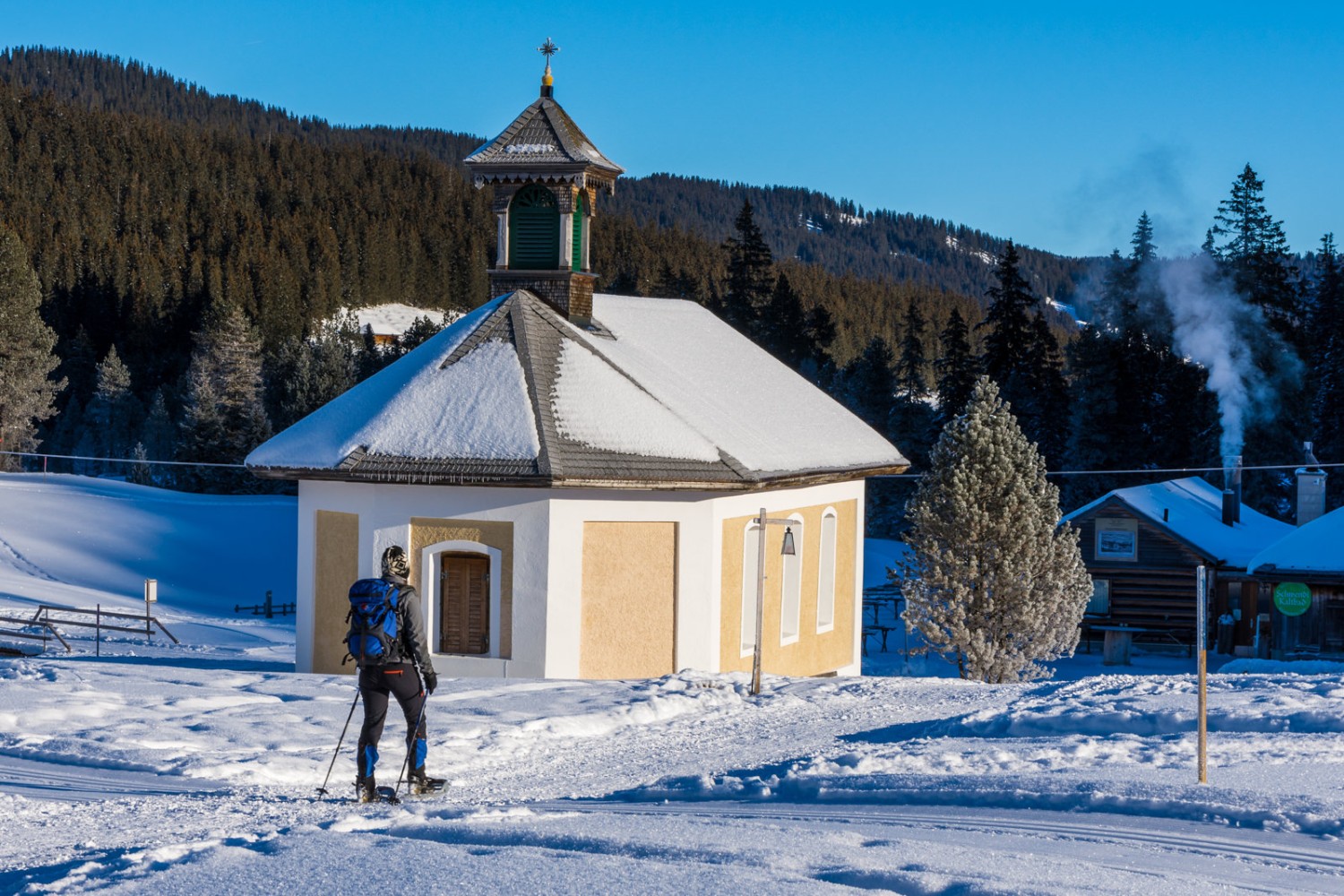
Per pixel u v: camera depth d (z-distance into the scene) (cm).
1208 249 8425
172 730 1388
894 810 953
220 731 1400
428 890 625
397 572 1078
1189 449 7650
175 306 14575
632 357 2742
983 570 2833
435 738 1442
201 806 1028
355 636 1057
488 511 2277
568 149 2742
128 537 5797
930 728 1454
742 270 10025
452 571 2320
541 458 2236
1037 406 7788
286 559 5962
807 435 2891
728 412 2700
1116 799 925
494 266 2775
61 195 18312
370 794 1045
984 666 2795
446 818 884
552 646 2259
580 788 1183
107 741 1312
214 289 14475
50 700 1554
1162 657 4362
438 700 1752
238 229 18575
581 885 629
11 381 9206
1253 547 4603
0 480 6769
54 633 3145
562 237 2753
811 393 3247
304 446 2412
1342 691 1481
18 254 9388
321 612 2398
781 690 1966
